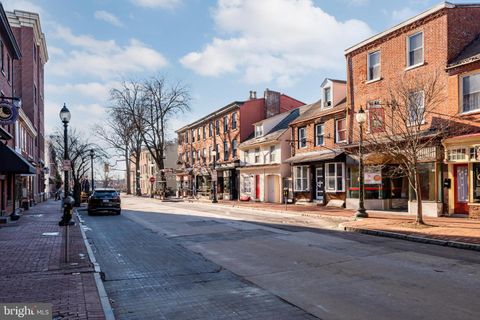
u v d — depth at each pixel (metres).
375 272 7.98
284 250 10.70
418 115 14.96
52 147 65.75
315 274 7.92
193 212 24.39
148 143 50.75
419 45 19.56
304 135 29.27
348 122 23.83
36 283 6.90
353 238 12.81
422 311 5.56
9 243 11.52
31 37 34.00
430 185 18.12
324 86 26.80
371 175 20.89
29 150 32.06
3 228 15.38
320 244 11.62
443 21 18.06
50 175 67.31
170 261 9.46
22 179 26.30
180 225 17.08
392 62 20.86
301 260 9.32
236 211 24.95
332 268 8.42
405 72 18.73
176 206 31.22
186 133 54.62
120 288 7.08
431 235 12.18
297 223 17.36
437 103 16.86
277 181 32.47
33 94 34.06
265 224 17.02
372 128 18.17
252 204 30.48
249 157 37.06
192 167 50.91
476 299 6.08
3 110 15.50
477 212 16.03
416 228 13.73
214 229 15.47
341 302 6.05
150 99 48.09
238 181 39.12
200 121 48.16
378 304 5.91
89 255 9.66
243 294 6.61
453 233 12.36
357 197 22.95
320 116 26.59
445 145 17.14
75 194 30.95
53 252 10.03
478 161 15.98
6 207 19.81
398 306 5.80
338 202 24.78
